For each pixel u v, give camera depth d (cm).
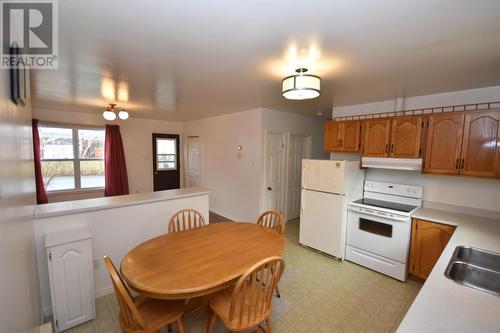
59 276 185
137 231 259
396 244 268
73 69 221
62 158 496
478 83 245
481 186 260
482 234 204
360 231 300
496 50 169
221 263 168
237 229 236
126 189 562
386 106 334
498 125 221
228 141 495
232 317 145
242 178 462
